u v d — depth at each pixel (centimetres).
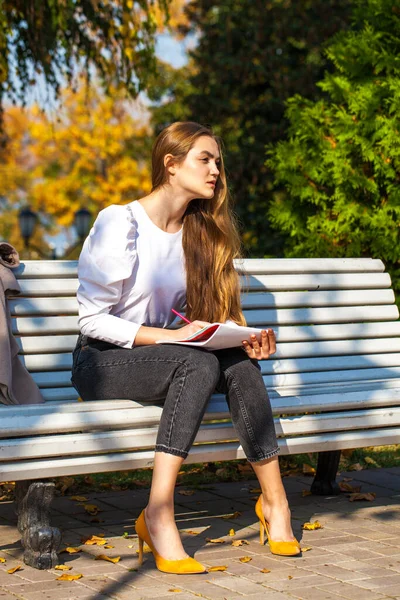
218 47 1608
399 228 586
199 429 308
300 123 636
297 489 417
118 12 1057
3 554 308
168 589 269
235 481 439
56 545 291
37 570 288
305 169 625
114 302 311
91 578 280
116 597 261
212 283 327
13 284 338
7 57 1050
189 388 286
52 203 2994
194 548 315
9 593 263
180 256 326
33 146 3070
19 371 332
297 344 394
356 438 341
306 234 623
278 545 305
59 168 3098
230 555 307
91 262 309
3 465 274
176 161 319
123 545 320
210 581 278
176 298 328
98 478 444
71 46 1081
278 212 647
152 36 1036
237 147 1553
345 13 1478
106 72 1121
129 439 292
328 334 404
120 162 2838
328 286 415
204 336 296
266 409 304
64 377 347
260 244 1452
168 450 285
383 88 598
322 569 291
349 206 595
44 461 281
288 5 1534
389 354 417
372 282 428
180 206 324
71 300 356
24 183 3412
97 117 2812
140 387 299
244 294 390
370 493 405
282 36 1538
